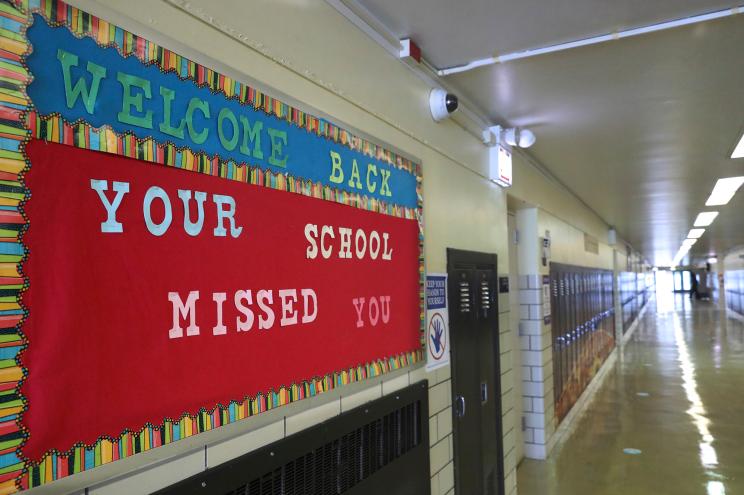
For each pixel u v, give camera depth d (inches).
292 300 62.6
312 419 65.9
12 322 35.3
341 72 76.3
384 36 88.6
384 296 83.7
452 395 109.8
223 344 52.5
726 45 97.2
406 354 90.2
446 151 114.0
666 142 166.1
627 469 183.9
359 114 80.5
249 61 58.5
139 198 44.7
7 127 35.3
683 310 1079.6
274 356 59.3
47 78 37.9
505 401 146.9
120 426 42.4
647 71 109.0
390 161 88.0
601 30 91.3
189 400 48.6
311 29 70.0
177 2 49.6
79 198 39.9
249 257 56.2
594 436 224.2
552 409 216.7
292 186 63.6
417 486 90.7
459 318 115.6
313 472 65.4
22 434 35.6
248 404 55.4
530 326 201.0
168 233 47.2
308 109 67.5
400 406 86.4
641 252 913.5
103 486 40.9
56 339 37.9
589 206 325.7
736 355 432.5
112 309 42.1
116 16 43.3
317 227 67.9
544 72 109.0
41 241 37.2
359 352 76.1
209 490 49.9
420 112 102.5
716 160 192.1
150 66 46.1
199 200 50.5
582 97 124.3
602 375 367.2
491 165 142.8
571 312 271.1
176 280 47.8
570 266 270.7
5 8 35.5
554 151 179.6
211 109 52.4
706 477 175.0
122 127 43.4
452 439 109.2
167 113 47.6
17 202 35.8
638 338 595.2
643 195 277.9
